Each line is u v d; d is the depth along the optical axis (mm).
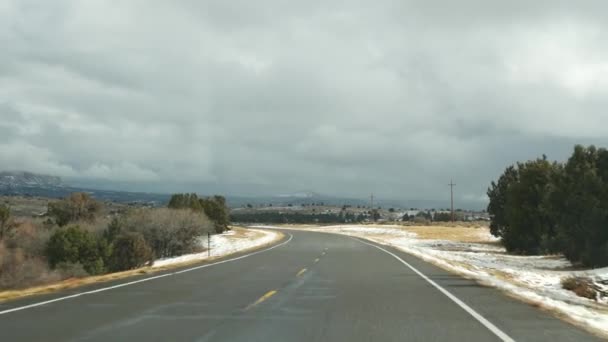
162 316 10766
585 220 30891
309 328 9539
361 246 45562
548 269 31891
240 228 101625
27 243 40156
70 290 15234
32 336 8719
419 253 37375
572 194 32219
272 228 108562
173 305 12305
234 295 14227
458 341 8508
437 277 19906
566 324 10211
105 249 38469
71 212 61531
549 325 10055
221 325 9797
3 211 43719
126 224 51500
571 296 18984
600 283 21609
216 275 20250
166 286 16344
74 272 33938
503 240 48406
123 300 13125
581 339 8773
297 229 101938
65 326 9609
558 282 23875
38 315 10812
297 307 12109
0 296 13836
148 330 9281
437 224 105812
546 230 42312
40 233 41406
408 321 10312
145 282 17594
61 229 38750
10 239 40812
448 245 56375
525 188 44500
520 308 12258
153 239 52188
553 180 35906
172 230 52500
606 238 30141
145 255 39875
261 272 21641
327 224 141000
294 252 37094
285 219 177000
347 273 21328
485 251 49875
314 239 60500
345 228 99688
